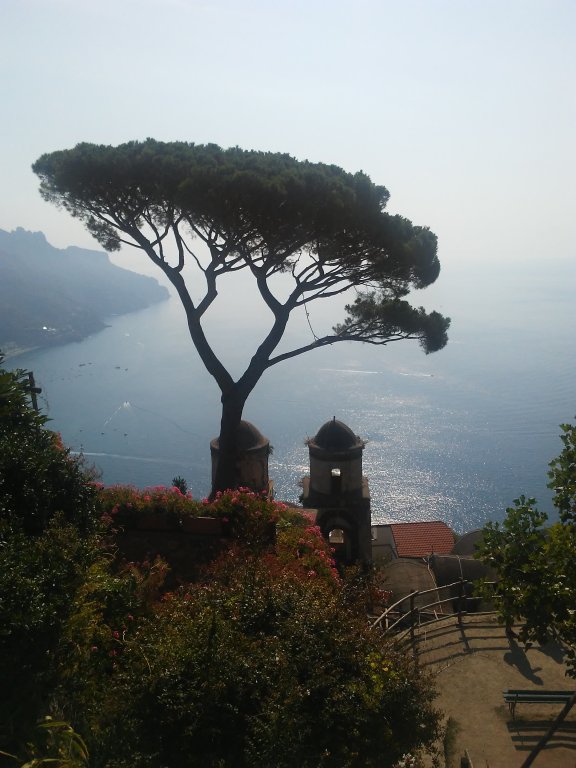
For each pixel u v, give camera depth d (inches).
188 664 238.4
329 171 663.8
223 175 585.0
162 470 3508.9
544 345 7263.8
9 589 213.2
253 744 218.7
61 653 236.5
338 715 234.1
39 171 687.1
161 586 399.2
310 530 453.4
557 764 334.6
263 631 270.7
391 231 634.2
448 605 791.7
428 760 340.8
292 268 705.0
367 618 389.1
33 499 302.2
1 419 345.1
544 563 284.4
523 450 3722.9
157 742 220.5
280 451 3786.9
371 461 3617.1
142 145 668.7
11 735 203.8
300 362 6348.4
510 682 404.2
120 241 725.9
